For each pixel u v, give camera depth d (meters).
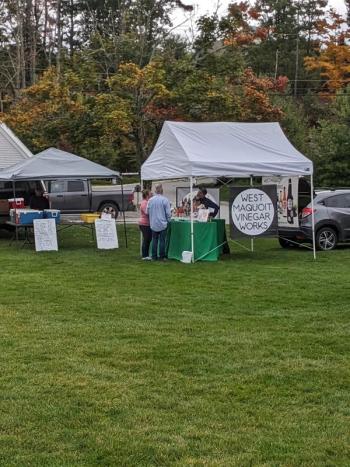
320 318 8.63
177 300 10.05
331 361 6.61
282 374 6.17
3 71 46.28
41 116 25.45
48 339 7.56
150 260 15.12
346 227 17.20
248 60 50.38
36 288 11.21
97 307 9.52
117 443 4.57
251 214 15.06
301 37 59.59
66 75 25.33
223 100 24.27
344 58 49.31
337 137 33.53
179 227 15.31
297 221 16.72
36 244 17.23
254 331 7.93
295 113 41.19
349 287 11.04
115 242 17.83
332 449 4.48
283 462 4.27
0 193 21.86
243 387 5.82
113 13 47.25
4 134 26.39
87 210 27.27
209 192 17.30
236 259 15.25
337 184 33.75
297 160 15.15
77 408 5.28
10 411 5.20
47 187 26.70
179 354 6.89
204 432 4.77
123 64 24.61
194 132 15.27
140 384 5.91
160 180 16.56
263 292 10.66
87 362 6.62
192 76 24.30
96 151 29.98
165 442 4.59
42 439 4.65
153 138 25.97
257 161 14.80
